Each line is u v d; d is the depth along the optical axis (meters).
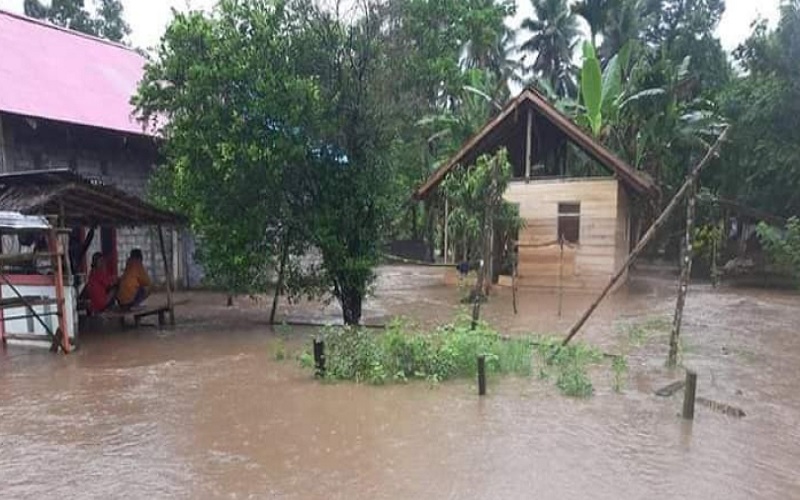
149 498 4.62
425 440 5.78
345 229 12.26
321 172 12.09
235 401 7.09
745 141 22.98
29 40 18.36
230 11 11.39
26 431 6.14
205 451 5.55
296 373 8.38
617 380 7.58
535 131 20.59
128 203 11.44
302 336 11.41
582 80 21.22
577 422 6.29
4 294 10.63
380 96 12.22
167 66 11.48
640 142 23.22
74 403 7.10
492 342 8.84
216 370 8.66
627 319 13.23
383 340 8.58
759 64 22.94
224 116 11.20
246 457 5.40
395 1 12.54
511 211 18.89
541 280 19.33
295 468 5.14
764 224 21.11
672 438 5.86
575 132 18.39
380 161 12.45
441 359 8.11
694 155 24.98
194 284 20.12
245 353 9.85
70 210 11.51
